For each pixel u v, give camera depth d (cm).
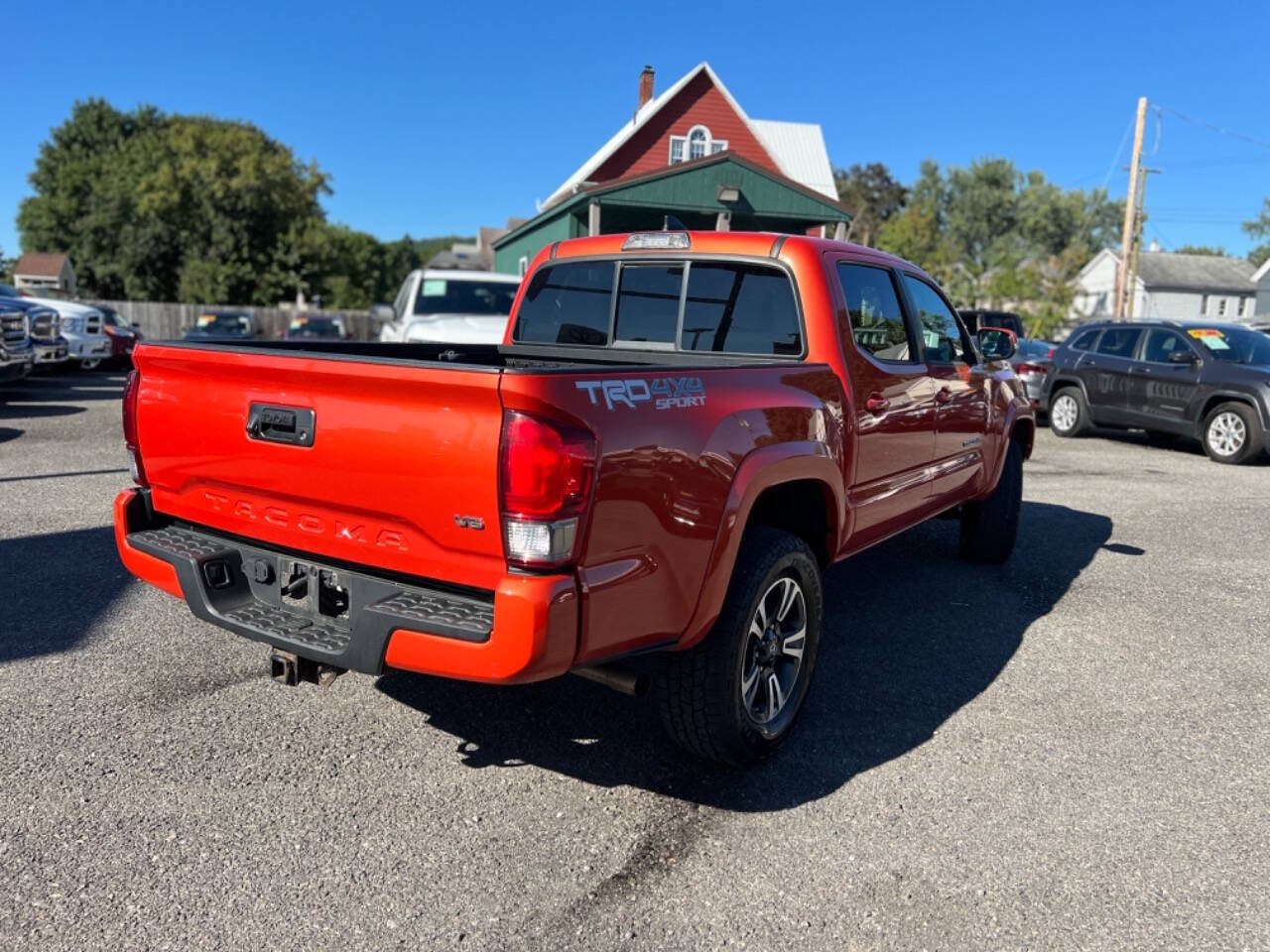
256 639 296
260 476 303
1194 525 774
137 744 345
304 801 312
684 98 2994
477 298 1253
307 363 278
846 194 8350
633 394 272
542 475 244
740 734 325
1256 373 1123
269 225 5178
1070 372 1373
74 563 557
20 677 398
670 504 282
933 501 498
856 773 344
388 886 269
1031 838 303
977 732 380
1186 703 414
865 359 407
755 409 324
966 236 7569
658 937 251
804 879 278
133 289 5188
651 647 288
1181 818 318
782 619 351
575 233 2434
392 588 279
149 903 257
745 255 406
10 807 301
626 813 312
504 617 249
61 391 1563
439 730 366
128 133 6856
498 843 292
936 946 250
